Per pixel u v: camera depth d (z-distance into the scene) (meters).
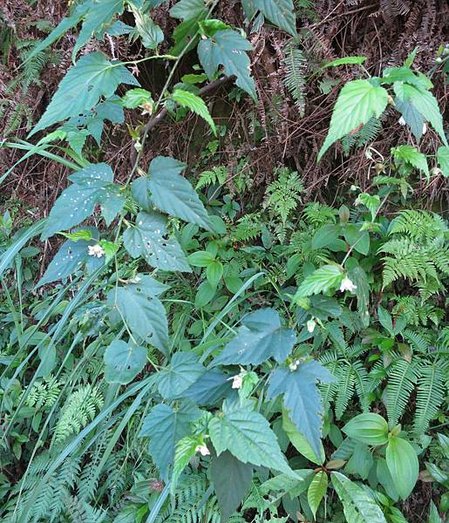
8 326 1.93
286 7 1.00
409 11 1.41
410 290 1.50
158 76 1.68
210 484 1.30
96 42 1.58
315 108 1.54
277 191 1.58
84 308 1.51
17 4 1.74
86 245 1.04
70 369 1.72
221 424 1.01
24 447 1.73
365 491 1.25
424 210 1.50
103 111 1.16
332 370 1.41
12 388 1.69
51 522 1.43
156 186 0.99
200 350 1.29
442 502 1.32
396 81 0.96
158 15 1.51
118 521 1.34
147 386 1.26
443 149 1.22
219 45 1.04
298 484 1.28
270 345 1.04
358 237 1.38
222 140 1.72
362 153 1.52
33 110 1.85
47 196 2.01
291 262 1.50
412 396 1.46
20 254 1.92
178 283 1.67
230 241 1.63
